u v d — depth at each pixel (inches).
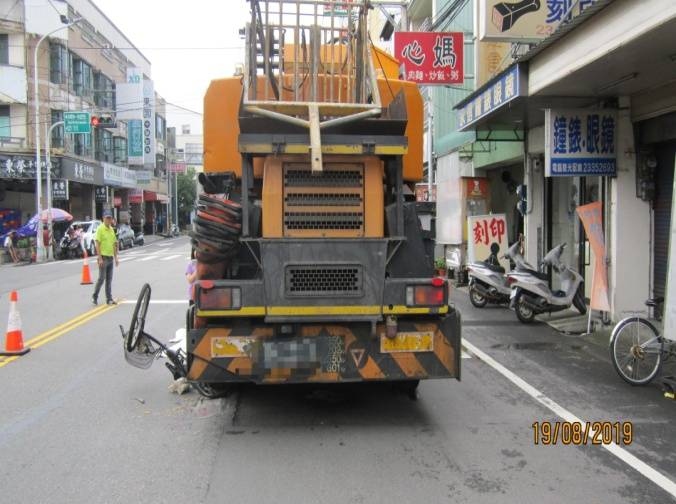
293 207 193.9
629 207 361.1
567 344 334.6
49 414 214.8
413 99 239.0
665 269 354.0
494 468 168.6
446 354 196.7
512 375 269.4
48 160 1074.7
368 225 195.5
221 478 161.3
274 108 198.7
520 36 368.5
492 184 666.2
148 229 2325.3
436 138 812.0
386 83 235.9
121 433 195.8
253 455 177.3
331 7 220.1
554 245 504.1
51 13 1231.5
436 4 782.5
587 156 357.7
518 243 434.3
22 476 162.9
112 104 1705.2
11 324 308.5
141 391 243.4
